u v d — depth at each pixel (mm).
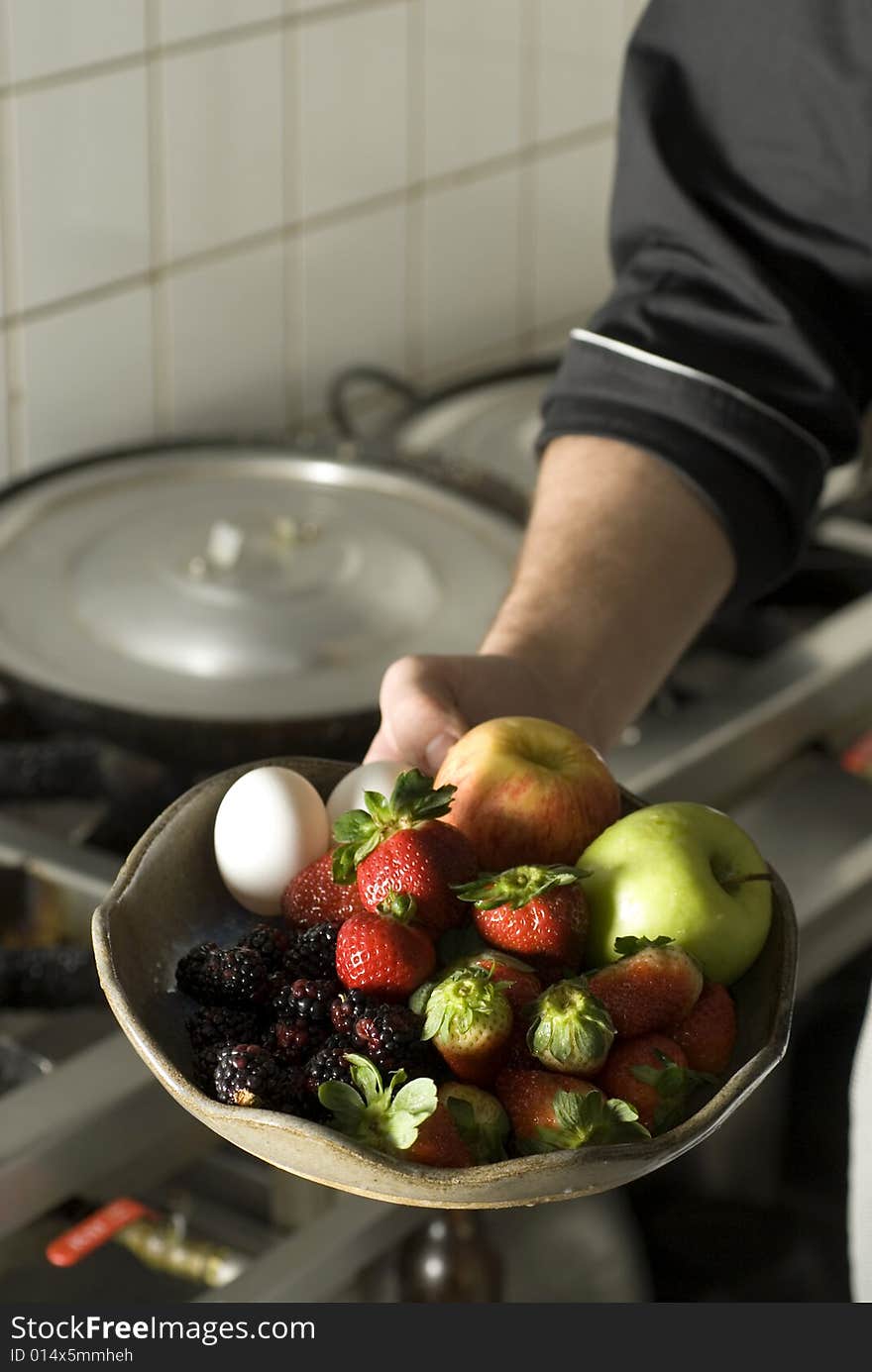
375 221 1407
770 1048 564
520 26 1449
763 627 1278
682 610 864
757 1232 1308
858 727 1210
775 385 879
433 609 1087
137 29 1185
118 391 1274
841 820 1121
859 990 1402
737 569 891
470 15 1403
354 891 627
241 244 1312
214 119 1258
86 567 1093
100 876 947
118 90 1190
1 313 1184
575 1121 534
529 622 824
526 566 862
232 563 1083
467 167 1462
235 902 670
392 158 1398
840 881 1065
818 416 882
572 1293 1163
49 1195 784
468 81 1430
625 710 843
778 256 902
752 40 891
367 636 1055
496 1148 543
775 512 890
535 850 641
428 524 1179
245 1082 541
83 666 1014
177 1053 588
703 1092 573
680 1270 1285
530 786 641
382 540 1141
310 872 638
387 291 1442
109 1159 807
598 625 829
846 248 892
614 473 874
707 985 597
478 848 643
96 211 1211
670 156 915
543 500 895
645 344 890
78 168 1189
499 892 593
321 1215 873
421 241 1452
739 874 622
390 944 572
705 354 883
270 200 1318
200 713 965
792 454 878
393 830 619
